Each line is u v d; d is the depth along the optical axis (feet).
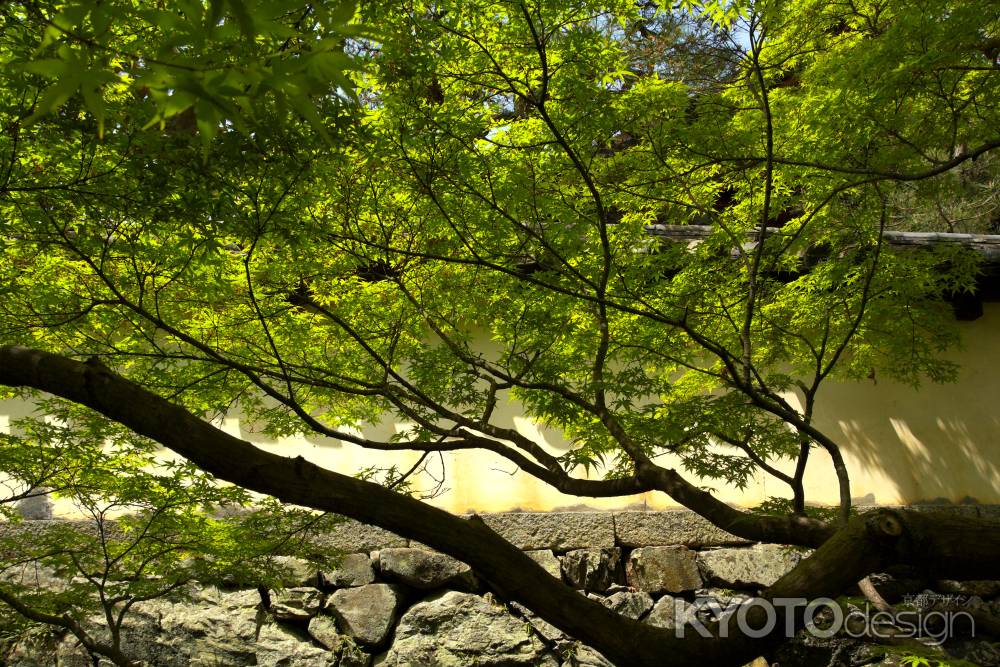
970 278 21.24
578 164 14.15
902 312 21.21
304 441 26.76
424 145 15.29
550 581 10.57
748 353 15.66
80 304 16.81
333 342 19.75
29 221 14.02
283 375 15.34
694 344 21.45
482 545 10.45
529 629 25.20
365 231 18.06
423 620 25.23
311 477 10.07
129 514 24.32
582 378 19.71
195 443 9.67
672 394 20.44
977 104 16.67
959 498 28.45
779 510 20.31
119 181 13.47
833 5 18.72
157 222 14.66
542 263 17.19
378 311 19.38
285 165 13.57
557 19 15.14
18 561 20.26
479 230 16.98
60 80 5.61
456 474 27.12
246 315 18.22
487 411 16.69
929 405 29.25
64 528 21.47
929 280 20.44
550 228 16.79
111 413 9.59
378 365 19.74
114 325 17.83
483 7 14.43
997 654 25.57
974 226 39.29
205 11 5.90
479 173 15.97
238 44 7.00
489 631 25.12
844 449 28.50
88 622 23.91
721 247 19.58
